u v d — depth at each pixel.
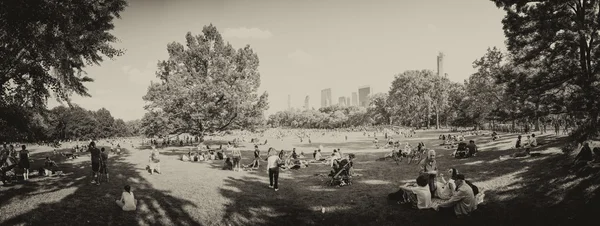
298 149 39.97
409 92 104.06
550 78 16.56
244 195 13.18
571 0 14.94
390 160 23.98
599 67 13.73
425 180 10.42
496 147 25.23
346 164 14.92
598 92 12.80
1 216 9.88
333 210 11.00
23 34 10.09
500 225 8.81
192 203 11.95
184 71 44.47
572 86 15.98
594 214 8.57
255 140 57.69
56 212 10.36
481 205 10.30
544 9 15.51
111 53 14.49
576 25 14.34
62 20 10.39
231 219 10.38
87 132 109.44
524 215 9.28
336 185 14.72
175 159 28.11
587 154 12.69
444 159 22.08
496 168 15.88
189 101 40.31
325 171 19.31
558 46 15.87
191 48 44.66
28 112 14.30
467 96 69.81
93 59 14.70
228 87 41.97
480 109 57.97
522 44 17.12
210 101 41.53
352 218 10.16
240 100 42.19
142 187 14.38
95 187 14.10
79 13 11.48
